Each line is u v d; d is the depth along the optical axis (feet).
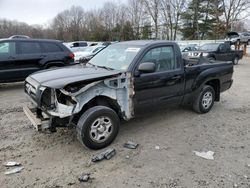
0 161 12.18
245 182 10.66
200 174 11.21
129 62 14.64
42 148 13.51
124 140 14.53
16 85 31.09
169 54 16.35
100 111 13.03
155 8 179.01
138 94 14.67
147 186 10.37
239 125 17.20
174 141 14.52
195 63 18.89
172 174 11.20
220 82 20.04
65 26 222.48
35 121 12.79
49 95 12.81
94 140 13.07
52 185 10.41
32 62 28.02
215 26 151.94
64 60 30.01
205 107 19.43
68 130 15.71
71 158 12.50
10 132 15.60
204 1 162.81
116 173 11.25
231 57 55.06
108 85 13.28
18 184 10.47
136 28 189.67
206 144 14.19
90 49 61.05
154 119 18.02
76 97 12.32
